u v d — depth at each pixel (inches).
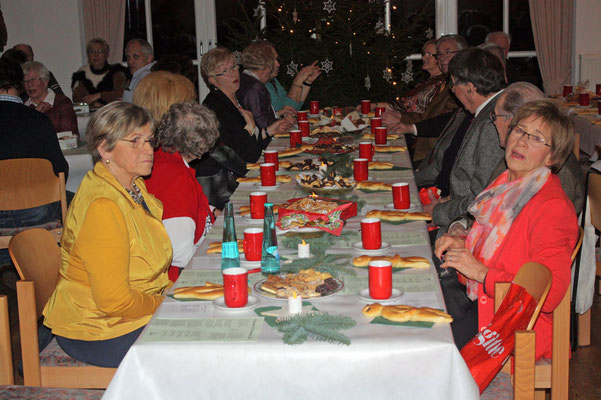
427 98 198.2
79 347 73.0
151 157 76.5
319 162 124.8
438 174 137.0
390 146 145.5
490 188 80.4
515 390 58.2
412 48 273.4
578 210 86.5
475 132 108.0
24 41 306.0
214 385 54.2
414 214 89.7
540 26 287.0
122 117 73.6
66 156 156.5
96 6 304.0
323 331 54.0
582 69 283.6
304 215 84.4
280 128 166.4
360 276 68.7
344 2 262.2
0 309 69.2
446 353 52.5
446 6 296.0
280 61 262.2
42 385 74.8
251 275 70.6
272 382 53.7
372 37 266.1
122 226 68.9
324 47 261.1
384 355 52.6
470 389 52.4
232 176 140.0
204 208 98.1
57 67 313.6
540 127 72.9
